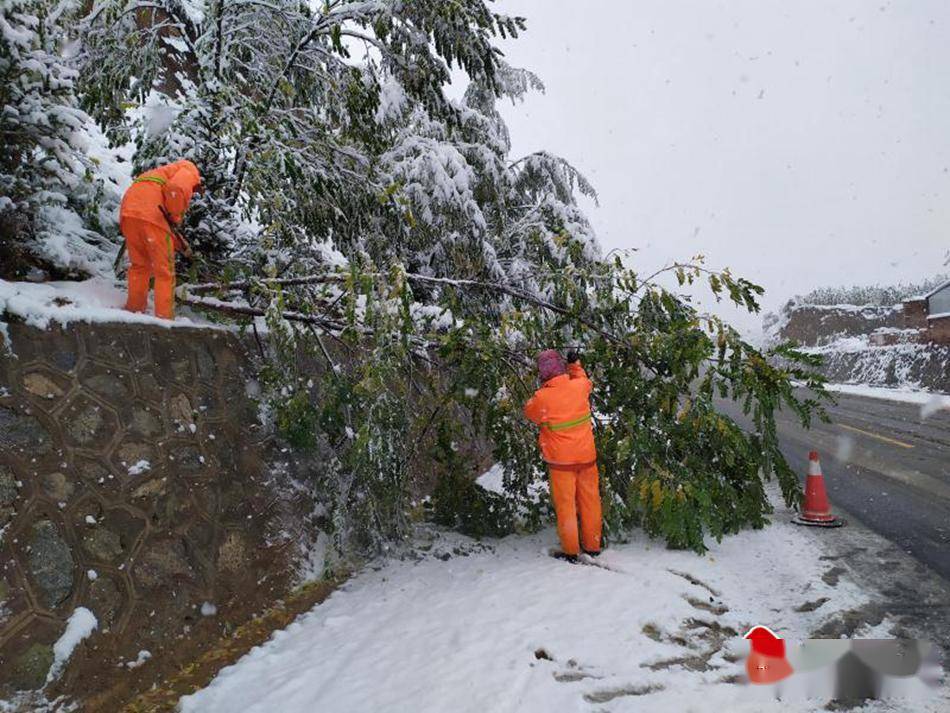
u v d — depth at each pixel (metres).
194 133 5.26
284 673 3.43
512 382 5.62
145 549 3.57
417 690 3.02
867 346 32.59
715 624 3.70
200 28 6.32
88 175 4.73
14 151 4.45
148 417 3.85
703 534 5.43
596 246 8.58
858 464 8.66
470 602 4.09
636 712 2.76
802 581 4.37
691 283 5.73
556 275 6.01
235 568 4.19
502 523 5.88
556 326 5.93
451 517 5.96
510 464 5.79
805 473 8.16
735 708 2.79
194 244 5.52
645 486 5.01
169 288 4.45
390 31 5.73
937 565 4.66
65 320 3.53
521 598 4.07
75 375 3.49
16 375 3.18
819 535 5.43
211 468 4.24
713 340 5.50
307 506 5.17
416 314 5.93
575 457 4.87
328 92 6.55
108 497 3.44
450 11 5.61
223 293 5.35
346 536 5.11
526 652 3.30
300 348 5.75
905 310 30.89
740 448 5.23
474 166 8.95
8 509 2.94
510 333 5.86
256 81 6.51
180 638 3.60
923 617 3.77
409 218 6.25
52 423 3.28
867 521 5.86
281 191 5.62
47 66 4.21
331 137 6.20
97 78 5.95
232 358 4.84
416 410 5.66
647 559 4.83
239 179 5.76
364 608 4.28
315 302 5.71
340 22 5.77
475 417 5.72
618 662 3.20
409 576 4.84
